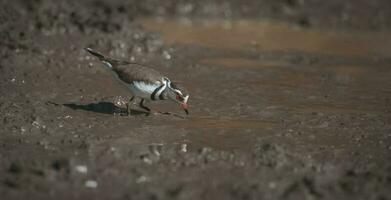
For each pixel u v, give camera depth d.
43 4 24.86
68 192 11.57
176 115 16.28
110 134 14.81
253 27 27.70
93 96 17.47
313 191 11.84
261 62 21.98
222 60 21.95
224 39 25.20
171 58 21.64
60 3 25.47
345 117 16.45
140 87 15.55
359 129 15.61
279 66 21.56
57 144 14.09
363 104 17.73
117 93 17.78
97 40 21.92
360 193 11.86
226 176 12.54
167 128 15.32
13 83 18.20
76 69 19.72
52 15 23.73
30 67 19.58
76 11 24.55
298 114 16.61
